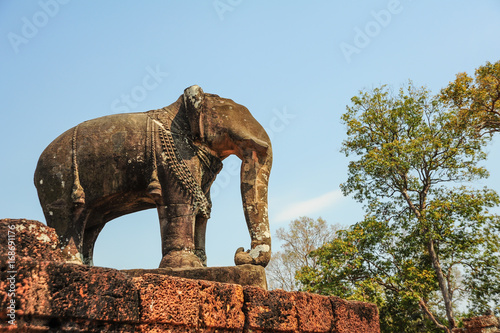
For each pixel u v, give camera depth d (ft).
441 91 72.54
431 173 71.31
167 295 12.76
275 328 15.85
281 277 91.45
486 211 66.90
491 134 71.56
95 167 16.88
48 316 10.21
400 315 70.44
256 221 17.56
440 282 66.54
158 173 17.20
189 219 17.34
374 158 69.00
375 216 72.69
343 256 67.21
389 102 75.31
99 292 11.19
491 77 69.67
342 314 18.94
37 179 17.22
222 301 14.42
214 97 18.74
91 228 18.35
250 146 18.07
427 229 67.62
